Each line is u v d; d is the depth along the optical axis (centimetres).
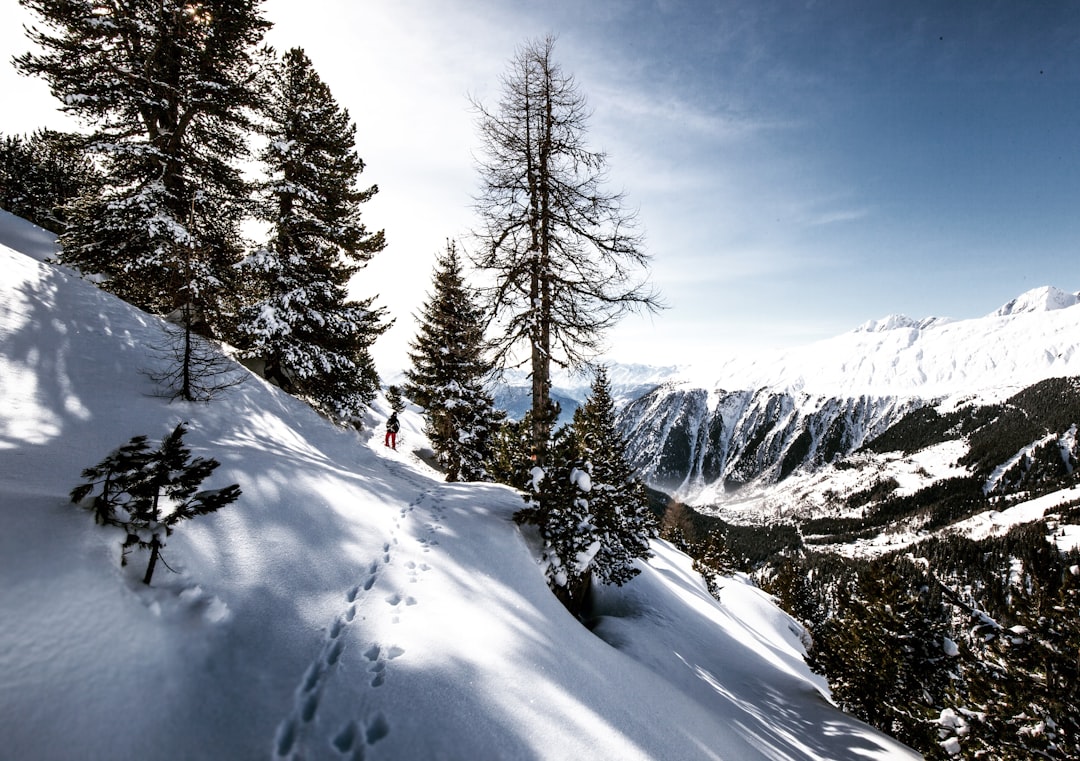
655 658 1023
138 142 1316
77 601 386
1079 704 548
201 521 590
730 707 921
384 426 2866
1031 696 576
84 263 1352
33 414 755
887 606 1024
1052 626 581
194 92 1438
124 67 1356
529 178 1234
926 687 922
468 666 508
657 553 2484
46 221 3084
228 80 1510
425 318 2336
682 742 564
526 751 415
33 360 901
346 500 852
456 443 2227
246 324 1520
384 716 407
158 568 479
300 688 422
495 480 1434
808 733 909
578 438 1001
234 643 447
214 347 1406
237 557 563
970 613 650
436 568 724
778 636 2423
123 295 1573
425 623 572
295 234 1680
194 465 468
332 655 477
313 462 1012
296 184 1630
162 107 1376
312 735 375
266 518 670
